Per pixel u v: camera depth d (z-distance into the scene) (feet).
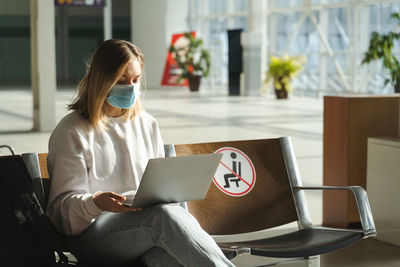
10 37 125.18
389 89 66.54
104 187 9.62
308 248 9.95
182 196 9.16
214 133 40.98
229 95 81.97
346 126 17.80
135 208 8.71
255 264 14.60
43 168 10.00
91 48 133.08
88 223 9.08
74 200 8.89
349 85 72.02
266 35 84.79
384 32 67.05
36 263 8.57
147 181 8.43
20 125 45.32
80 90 9.73
